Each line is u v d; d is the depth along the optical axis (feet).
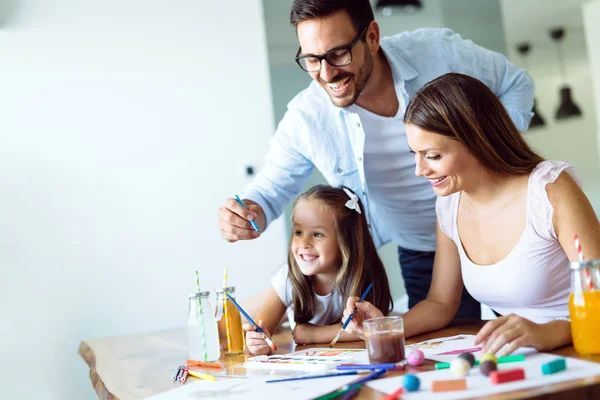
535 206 4.83
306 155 7.27
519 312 5.32
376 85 6.66
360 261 6.38
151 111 11.93
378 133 6.92
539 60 17.54
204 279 12.00
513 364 3.83
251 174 12.50
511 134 4.99
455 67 6.97
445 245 5.80
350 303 5.48
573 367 3.61
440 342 4.94
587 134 17.78
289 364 4.67
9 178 11.04
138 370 5.44
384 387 3.65
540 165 4.98
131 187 11.68
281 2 13.99
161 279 11.72
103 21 11.76
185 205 11.98
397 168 7.07
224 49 12.50
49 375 10.94
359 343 5.54
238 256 12.26
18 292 10.89
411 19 16.20
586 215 4.67
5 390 10.71
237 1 12.66
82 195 11.39
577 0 16.22
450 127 4.76
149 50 12.01
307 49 6.01
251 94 12.64
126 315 11.44
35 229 11.07
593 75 17.47
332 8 5.82
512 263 5.00
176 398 4.05
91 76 11.62
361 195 7.26
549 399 3.20
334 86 6.14
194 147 12.14
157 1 12.12
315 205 6.29
